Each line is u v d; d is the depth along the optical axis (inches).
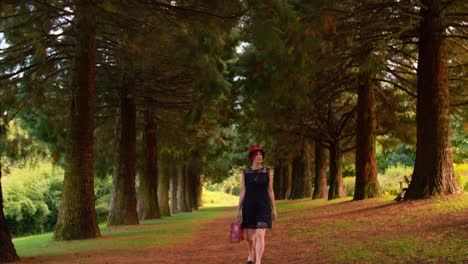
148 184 1178.6
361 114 928.9
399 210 571.5
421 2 621.6
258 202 301.3
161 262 394.6
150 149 1179.9
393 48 741.9
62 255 467.5
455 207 511.2
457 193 598.2
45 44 597.3
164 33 485.1
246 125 1141.1
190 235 691.4
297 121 1143.0
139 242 582.2
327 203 1081.4
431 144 612.4
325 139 1275.8
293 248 441.1
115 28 588.1
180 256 438.0
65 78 858.1
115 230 834.2
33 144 874.8
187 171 1884.8
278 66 405.4
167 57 665.6
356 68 903.7
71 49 698.8
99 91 932.0
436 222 447.5
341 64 784.3
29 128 848.3
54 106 888.3
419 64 634.8
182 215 1476.4
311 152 1878.7
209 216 1354.6
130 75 806.5
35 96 759.7
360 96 932.6
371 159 920.9
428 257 310.2
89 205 649.6
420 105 629.3
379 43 593.3
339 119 1289.4
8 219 1745.8
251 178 305.1
